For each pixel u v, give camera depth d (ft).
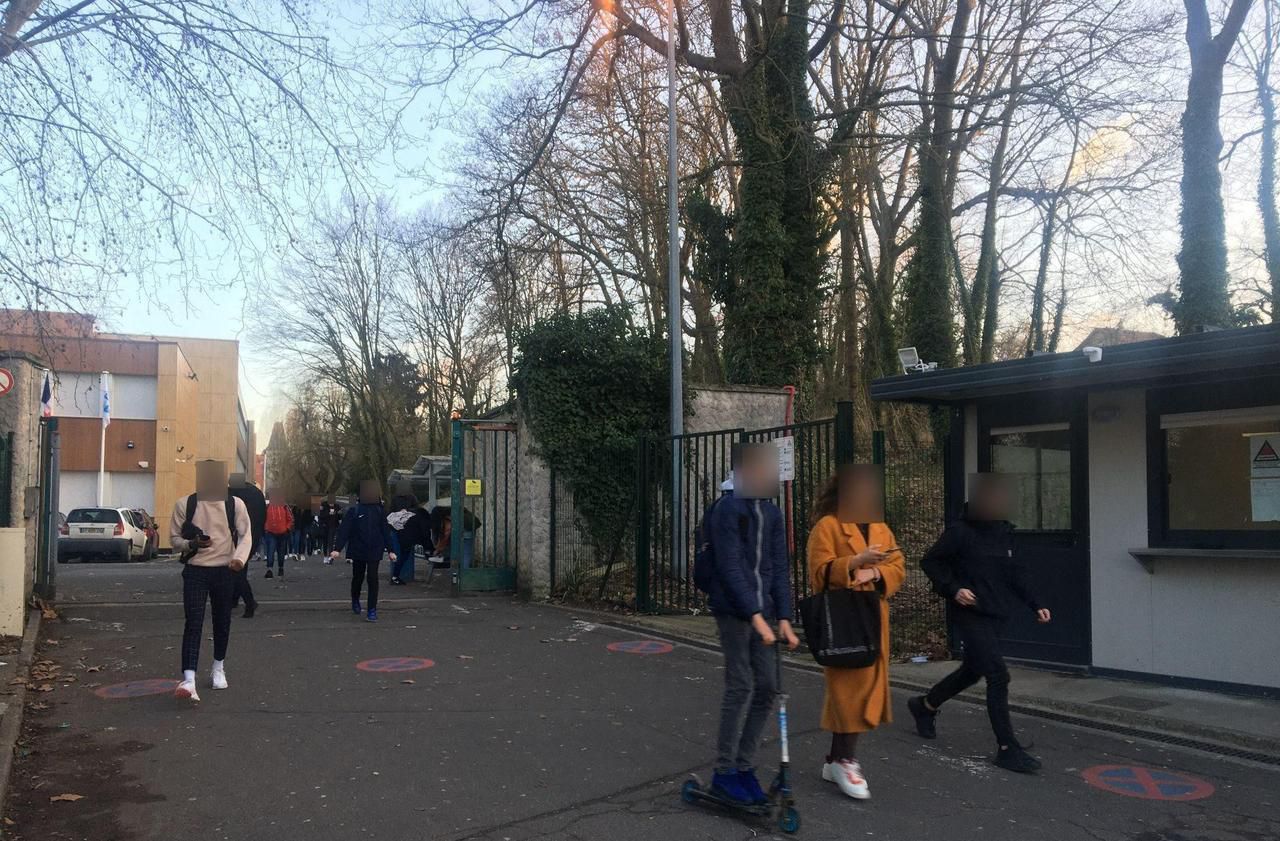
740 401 52.70
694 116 74.59
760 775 18.86
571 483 48.21
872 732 22.35
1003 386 27.53
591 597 46.21
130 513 103.96
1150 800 17.61
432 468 67.21
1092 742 21.58
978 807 17.12
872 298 86.48
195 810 16.51
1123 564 27.32
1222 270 45.42
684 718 23.45
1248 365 22.94
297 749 20.26
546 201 75.25
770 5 54.70
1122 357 24.11
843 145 54.29
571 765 19.35
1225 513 25.29
